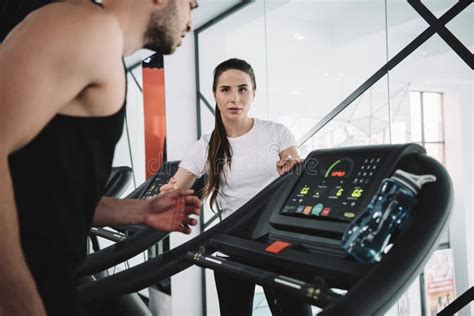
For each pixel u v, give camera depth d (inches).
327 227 43.2
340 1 155.6
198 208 52.4
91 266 66.5
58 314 35.6
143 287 52.1
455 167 138.3
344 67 154.7
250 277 42.3
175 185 87.2
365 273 35.8
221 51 183.5
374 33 145.9
